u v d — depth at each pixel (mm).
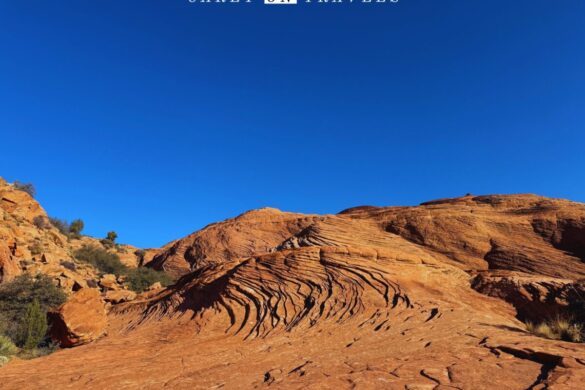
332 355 9984
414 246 26531
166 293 27016
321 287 18438
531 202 31438
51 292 23016
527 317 17453
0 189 39281
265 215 52625
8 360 12727
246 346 13039
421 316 13883
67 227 49969
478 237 28016
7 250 25281
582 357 6934
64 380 9828
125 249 57438
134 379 9461
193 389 8039
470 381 6391
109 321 25234
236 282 20516
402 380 6719
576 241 25469
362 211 39312
